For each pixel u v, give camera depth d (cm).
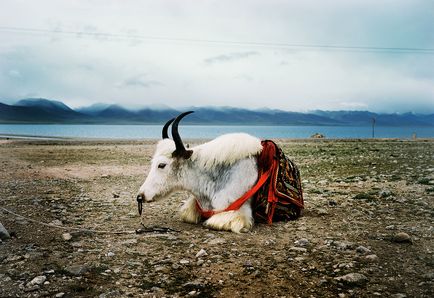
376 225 438
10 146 2155
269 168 457
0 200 580
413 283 284
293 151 1634
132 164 1158
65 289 274
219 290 277
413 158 1236
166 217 495
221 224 427
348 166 1023
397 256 337
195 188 458
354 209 517
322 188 687
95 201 594
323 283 286
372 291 272
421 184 691
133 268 316
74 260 330
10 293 266
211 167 452
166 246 373
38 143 2509
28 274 298
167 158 451
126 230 429
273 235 407
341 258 335
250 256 344
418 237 390
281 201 458
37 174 909
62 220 468
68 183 777
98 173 944
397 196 588
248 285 285
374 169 945
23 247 358
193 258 340
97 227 440
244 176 442
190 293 271
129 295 268
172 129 441
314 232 416
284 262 329
